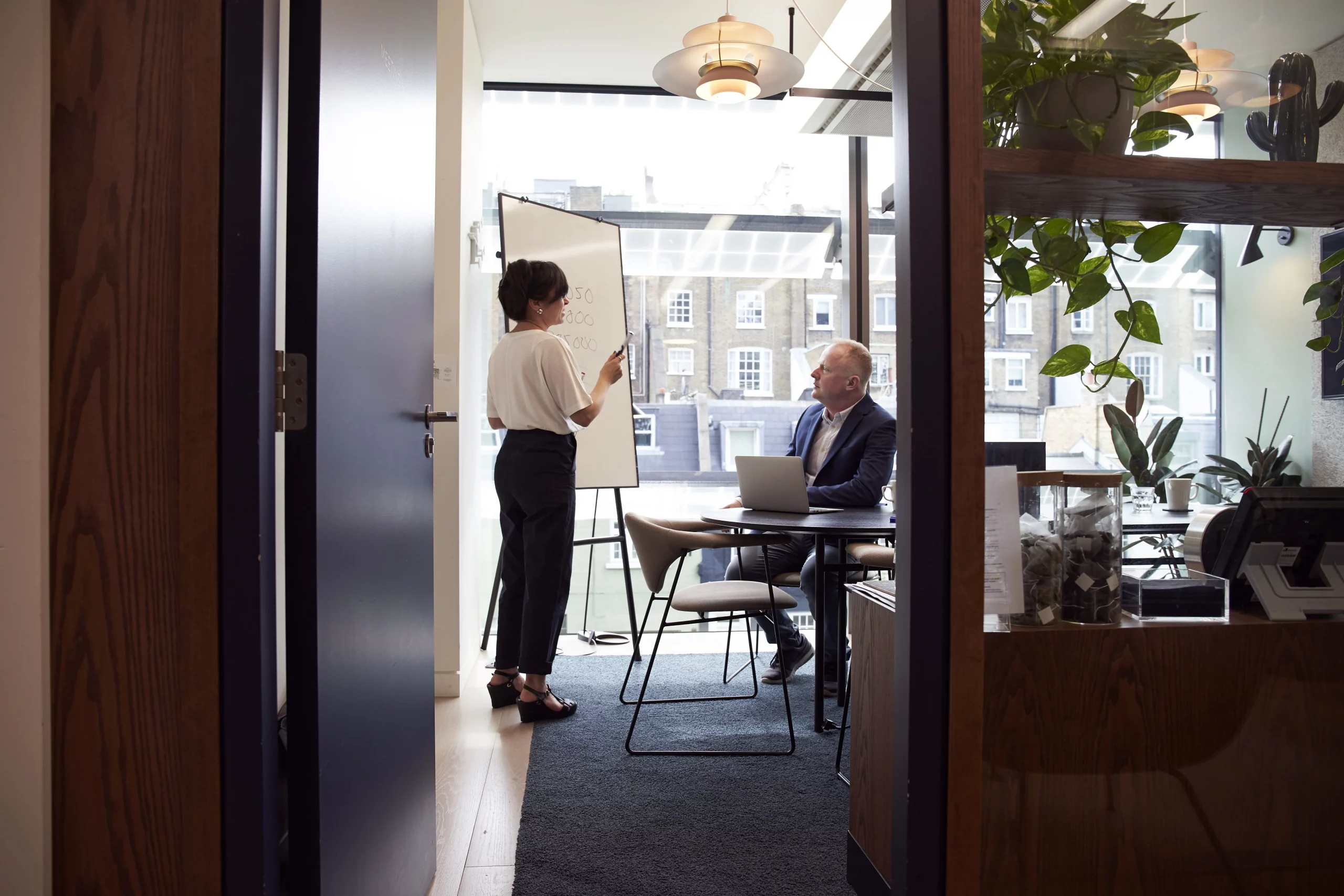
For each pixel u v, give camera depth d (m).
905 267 1.19
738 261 4.71
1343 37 1.26
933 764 1.17
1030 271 1.44
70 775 1.15
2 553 1.13
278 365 1.22
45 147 1.13
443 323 3.41
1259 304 3.18
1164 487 2.79
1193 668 1.29
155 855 1.16
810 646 3.65
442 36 3.44
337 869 1.29
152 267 1.15
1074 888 1.27
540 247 4.02
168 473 1.15
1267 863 1.32
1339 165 1.26
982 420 1.16
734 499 3.81
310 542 1.22
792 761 2.69
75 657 1.14
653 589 2.80
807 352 4.72
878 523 2.83
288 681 1.22
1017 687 1.25
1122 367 1.42
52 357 1.15
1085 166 1.20
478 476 4.21
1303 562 1.36
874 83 4.02
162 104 1.15
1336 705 1.34
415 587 1.79
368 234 1.48
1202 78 1.24
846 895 1.85
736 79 3.00
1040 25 1.20
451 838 2.14
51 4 1.14
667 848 2.07
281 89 1.71
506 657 3.27
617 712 3.21
